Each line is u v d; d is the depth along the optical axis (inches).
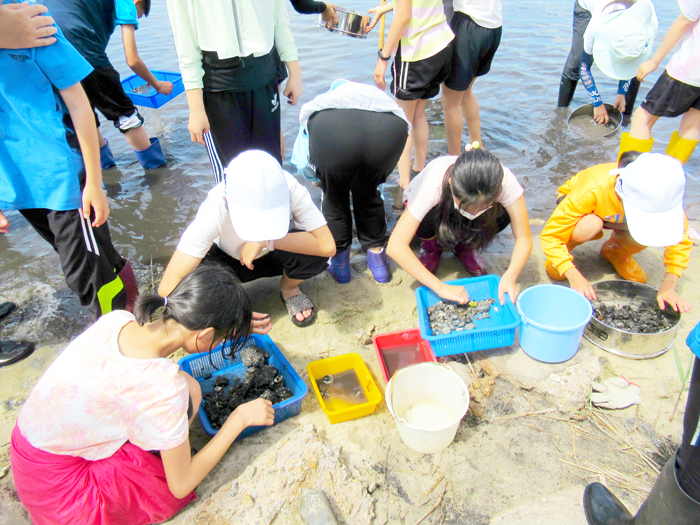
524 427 92.8
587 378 98.3
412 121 154.6
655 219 98.0
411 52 136.9
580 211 112.8
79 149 96.0
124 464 70.4
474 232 109.3
